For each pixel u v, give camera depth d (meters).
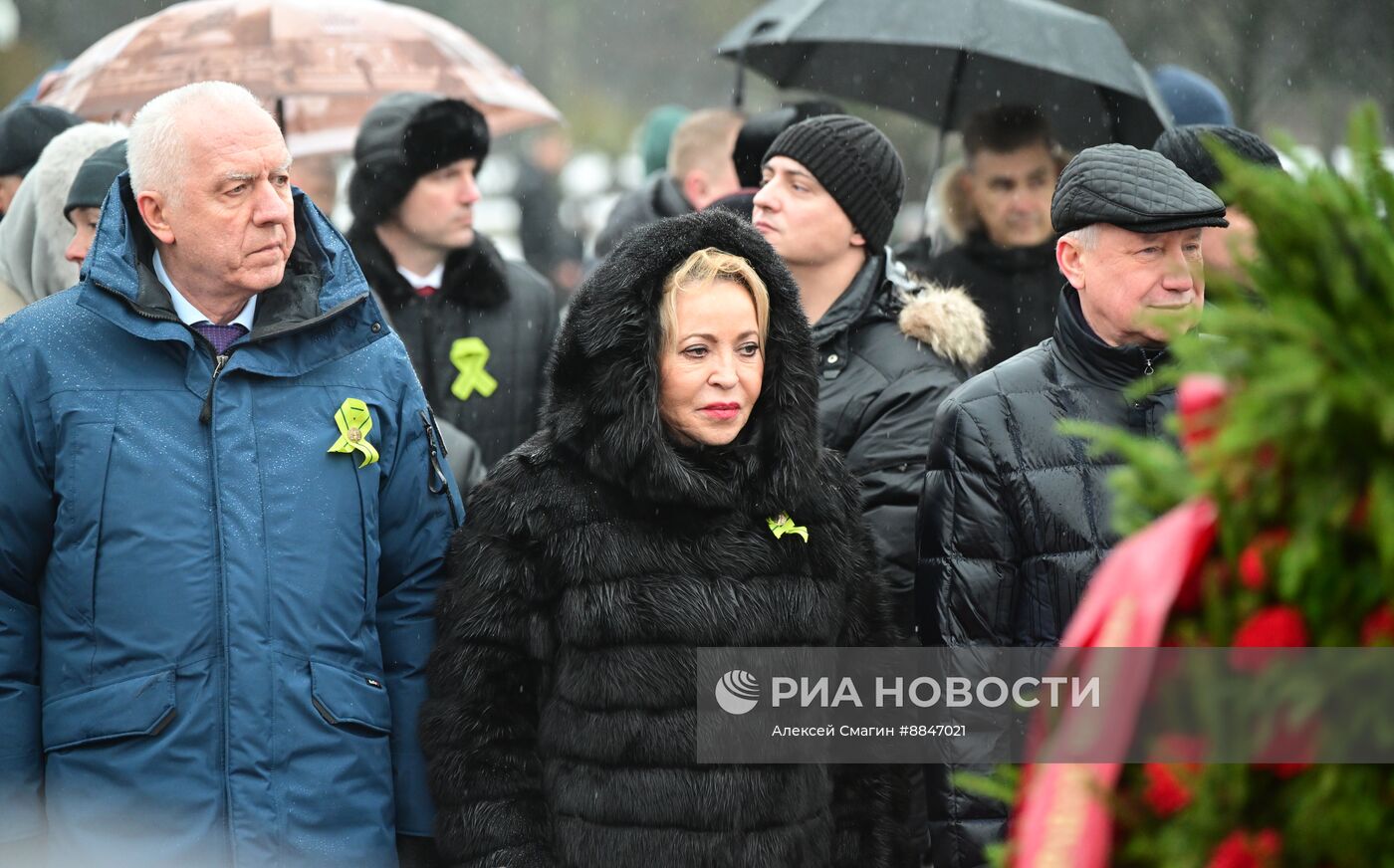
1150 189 6.95
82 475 6.57
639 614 6.46
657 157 17.62
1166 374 3.66
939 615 7.12
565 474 6.73
